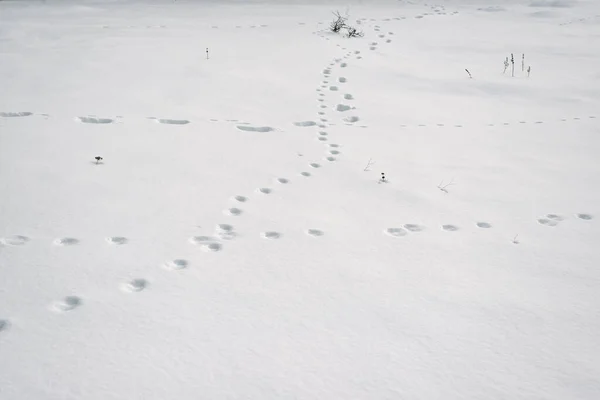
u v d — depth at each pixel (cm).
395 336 297
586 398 254
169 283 344
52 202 462
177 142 643
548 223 459
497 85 949
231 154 609
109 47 1190
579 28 1449
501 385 261
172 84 909
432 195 513
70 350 275
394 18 1670
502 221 460
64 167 547
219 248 395
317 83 959
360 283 353
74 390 247
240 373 263
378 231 434
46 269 353
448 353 284
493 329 307
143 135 662
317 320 310
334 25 1465
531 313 324
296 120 757
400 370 269
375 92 919
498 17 1675
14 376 254
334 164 592
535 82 963
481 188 533
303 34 1391
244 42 1281
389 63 1112
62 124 689
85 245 390
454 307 328
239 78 963
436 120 777
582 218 470
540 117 788
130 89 870
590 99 863
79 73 964
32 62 1036
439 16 1712
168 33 1381
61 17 1644
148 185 511
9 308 309
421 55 1188
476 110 825
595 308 331
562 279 366
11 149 590
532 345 293
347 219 455
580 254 402
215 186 515
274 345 286
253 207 471
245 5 1984
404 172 574
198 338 289
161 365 266
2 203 455
